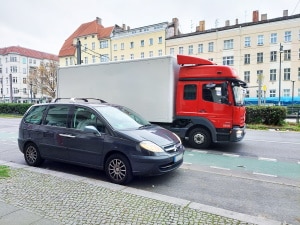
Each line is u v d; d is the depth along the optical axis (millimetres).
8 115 30047
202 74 8703
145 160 4973
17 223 3320
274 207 4188
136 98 9406
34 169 5793
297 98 40750
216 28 48656
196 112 8805
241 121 8578
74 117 6027
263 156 7996
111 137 5336
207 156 7934
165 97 8852
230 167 6699
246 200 4484
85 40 64438
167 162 5125
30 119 6836
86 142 5629
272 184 5316
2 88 81062
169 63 8734
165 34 53812
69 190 4438
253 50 45375
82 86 10742
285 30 42875
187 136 9141
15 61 79312
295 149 9109
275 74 44094
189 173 6090
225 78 8391
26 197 4141
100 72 10219
